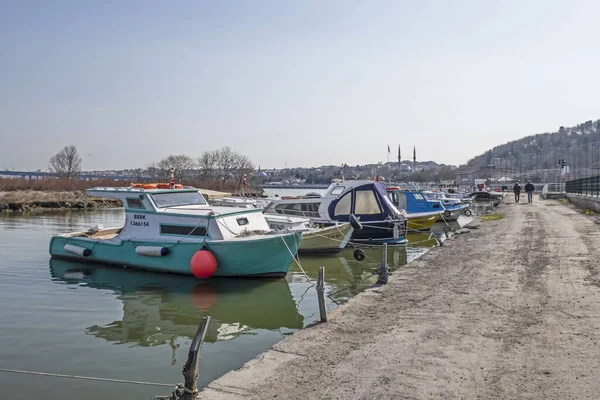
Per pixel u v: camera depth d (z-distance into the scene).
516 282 11.77
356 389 5.93
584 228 22.95
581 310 9.05
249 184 95.00
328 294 14.22
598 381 5.91
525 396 5.57
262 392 5.93
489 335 7.83
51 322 11.25
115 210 53.12
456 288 11.42
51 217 41.75
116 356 9.03
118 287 14.80
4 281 15.66
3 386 7.62
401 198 31.23
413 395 5.71
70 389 7.50
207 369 8.28
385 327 8.48
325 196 24.42
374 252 22.55
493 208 46.88
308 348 7.48
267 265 15.63
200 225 15.80
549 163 85.00
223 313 12.11
